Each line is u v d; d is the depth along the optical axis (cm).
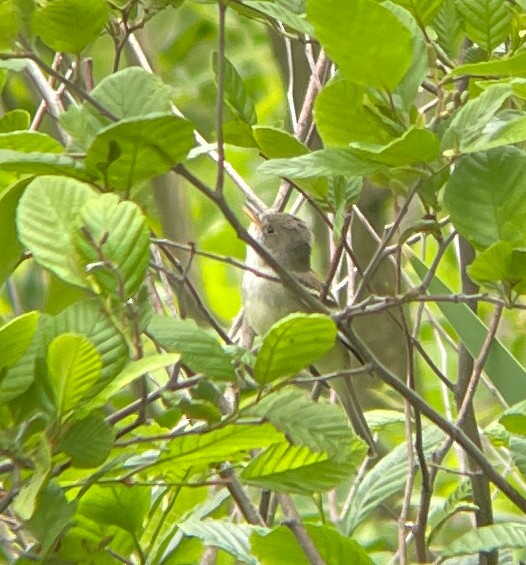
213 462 476
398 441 1018
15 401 412
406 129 506
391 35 461
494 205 519
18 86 1105
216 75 605
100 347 405
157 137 442
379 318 1055
